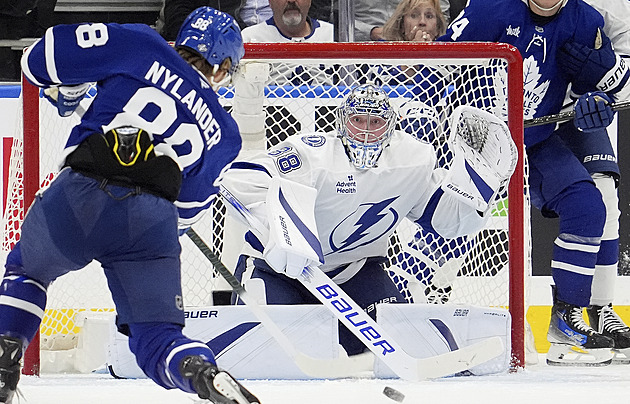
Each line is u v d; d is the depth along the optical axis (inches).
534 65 522.0
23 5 684.1
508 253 470.6
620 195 662.5
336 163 434.0
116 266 254.5
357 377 420.8
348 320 358.3
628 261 663.1
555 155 530.9
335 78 578.6
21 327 257.1
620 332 547.2
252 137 490.9
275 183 390.6
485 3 517.3
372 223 452.1
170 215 256.5
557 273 528.1
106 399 326.0
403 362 350.0
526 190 535.2
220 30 277.7
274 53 454.3
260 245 456.4
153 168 254.4
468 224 456.1
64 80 259.9
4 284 260.4
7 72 689.0
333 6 688.4
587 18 524.7
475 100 502.6
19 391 272.7
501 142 438.9
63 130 477.7
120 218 248.5
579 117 505.4
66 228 248.4
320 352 417.1
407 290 532.7
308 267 373.1
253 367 413.1
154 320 251.1
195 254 511.8
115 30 259.1
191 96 265.0
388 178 438.6
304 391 353.1
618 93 525.3
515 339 464.8
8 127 564.4
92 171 250.8
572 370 498.0
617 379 425.4
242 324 414.6
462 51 463.8
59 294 494.6
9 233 479.8
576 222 516.1
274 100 529.7
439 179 454.6
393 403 315.9
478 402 320.5
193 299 511.5
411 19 643.5
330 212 436.5
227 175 418.3
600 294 558.6
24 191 449.7
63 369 467.5
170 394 341.4
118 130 254.4
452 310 436.5
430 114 529.0
